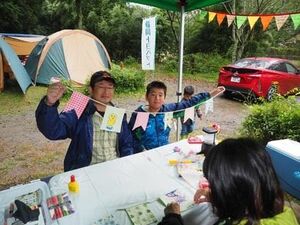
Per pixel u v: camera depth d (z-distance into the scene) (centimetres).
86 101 228
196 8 363
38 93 845
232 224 96
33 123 602
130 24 1842
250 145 99
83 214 160
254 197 91
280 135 427
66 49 900
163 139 294
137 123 267
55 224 152
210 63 1484
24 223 150
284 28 1467
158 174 209
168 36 1712
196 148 262
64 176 201
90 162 248
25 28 1902
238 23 394
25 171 386
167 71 1496
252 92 749
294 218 103
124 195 179
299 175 252
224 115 689
